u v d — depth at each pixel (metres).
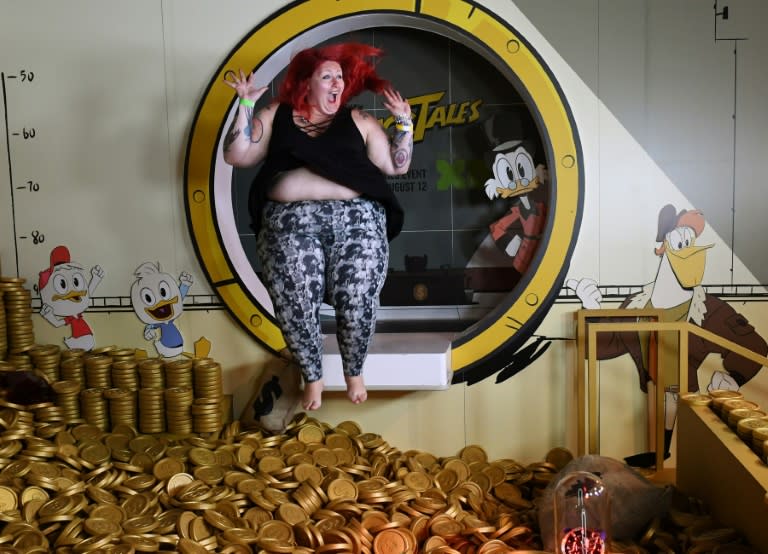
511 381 4.11
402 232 4.48
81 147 4.25
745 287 3.97
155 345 4.30
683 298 4.01
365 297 3.22
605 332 4.06
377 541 3.23
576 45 3.94
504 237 4.34
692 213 3.97
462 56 4.32
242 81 3.21
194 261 4.24
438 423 4.17
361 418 4.21
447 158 4.41
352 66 3.32
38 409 3.89
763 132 3.92
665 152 3.96
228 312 4.23
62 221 4.30
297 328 3.26
